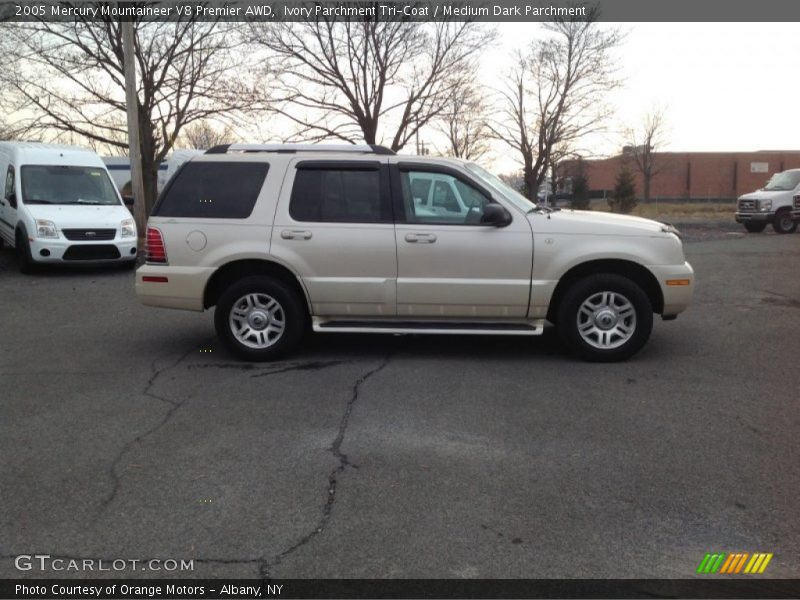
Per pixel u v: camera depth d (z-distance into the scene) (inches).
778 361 272.7
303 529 145.8
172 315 382.0
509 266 261.4
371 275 265.1
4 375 262.8
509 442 190.9
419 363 271.9
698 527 145.8
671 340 308.8
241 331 274.1
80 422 209.9
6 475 172.7
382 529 145.3
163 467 176.9
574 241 260.8
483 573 130.0
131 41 689.0
